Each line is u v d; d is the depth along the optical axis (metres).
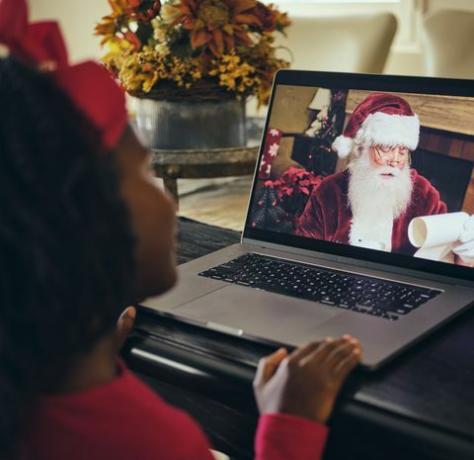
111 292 0.55
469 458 0.69
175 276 0.71
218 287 1.05
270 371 0.80
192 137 1.75
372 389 0.77
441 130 1.08
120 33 1.73
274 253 1.19
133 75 1.68
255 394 0.79
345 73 1.18
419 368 0.82
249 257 1.17
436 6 3.07
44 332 0.53
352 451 0.76
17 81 0.53
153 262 0.66
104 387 0.60
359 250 1.12
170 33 1.66
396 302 0.98
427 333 0.89
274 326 0.91
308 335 0.88
